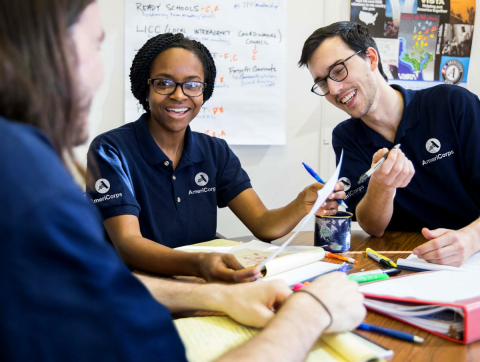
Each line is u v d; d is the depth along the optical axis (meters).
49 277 0.25
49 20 0.31
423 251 0.75
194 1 1.77
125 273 0.33
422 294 0.53
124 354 0.28
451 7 1.95
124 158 1.02
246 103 1.85
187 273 0.71
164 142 1.11
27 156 0.26
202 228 1.15
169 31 1.76
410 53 1.94
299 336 0.37
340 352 0.42
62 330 0.25
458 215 1.21
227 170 1.22
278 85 1.87
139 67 1.06
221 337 0.48
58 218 0.26
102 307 0.27
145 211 1.04
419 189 1.25
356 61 1.18
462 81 2.02
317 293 0.43
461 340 0.47
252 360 0.33
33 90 0.30
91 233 0.28
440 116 1.21
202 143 1.20
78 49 0.34
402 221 1.29
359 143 1.32
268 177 1.92
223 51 1.81
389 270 0.73
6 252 0.24
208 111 1.83
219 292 0.55
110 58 1.73
